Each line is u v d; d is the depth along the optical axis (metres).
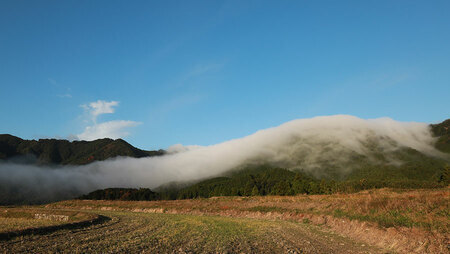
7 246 22.81
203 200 92.19
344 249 24.38
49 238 27.34
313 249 24.38
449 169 112.25
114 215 65.44
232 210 70.56
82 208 107.00
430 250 20.23
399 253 22.02
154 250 22.08
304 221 48.38
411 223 26.80
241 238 29.86
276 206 65.62
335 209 47.31
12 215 60.81
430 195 35.91
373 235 28.08
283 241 28.22
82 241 25.72
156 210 84.75
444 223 24.00
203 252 21.92
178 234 31.75
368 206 39.06
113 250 21.78
